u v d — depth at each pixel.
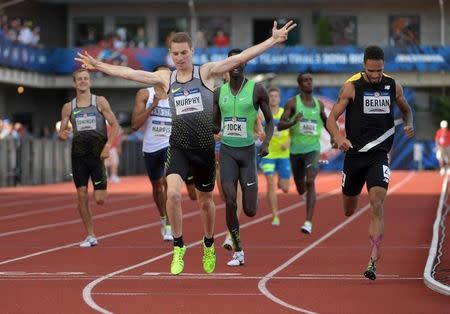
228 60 18.80
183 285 19.28
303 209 41.25
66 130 27.16
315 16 94.75
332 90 85.31
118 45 86.81
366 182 19.45
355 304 16.81
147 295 17.97
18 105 92.19
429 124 91.62
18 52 79.06
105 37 90.31
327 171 85.31
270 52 87.44
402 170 86.62
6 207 43.53
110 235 30.47
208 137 19.02
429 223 33.81
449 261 22.38
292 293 18.14
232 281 19.83
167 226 28.39
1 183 59.22
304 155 30.69
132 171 81.81
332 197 49.88
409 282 19.52
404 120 20.11
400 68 88.69
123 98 92.44
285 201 46.28
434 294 17.89
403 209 40.41
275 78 87.56
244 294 18.05
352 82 19.53
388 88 19.47
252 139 22.05
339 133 19.42
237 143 21.97
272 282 19.67
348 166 19.75
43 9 94.62
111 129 26.94
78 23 94.81
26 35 81.81
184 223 34.62
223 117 21.95
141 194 53.56
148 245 27.36
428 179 68.31
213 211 19.80
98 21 95.00
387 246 26.64
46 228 33.34
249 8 95.56
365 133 19.45
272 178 33.34
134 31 95.50
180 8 95.44
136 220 36.41
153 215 38.75
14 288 18.92
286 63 87.44
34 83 83.69
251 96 21.84
